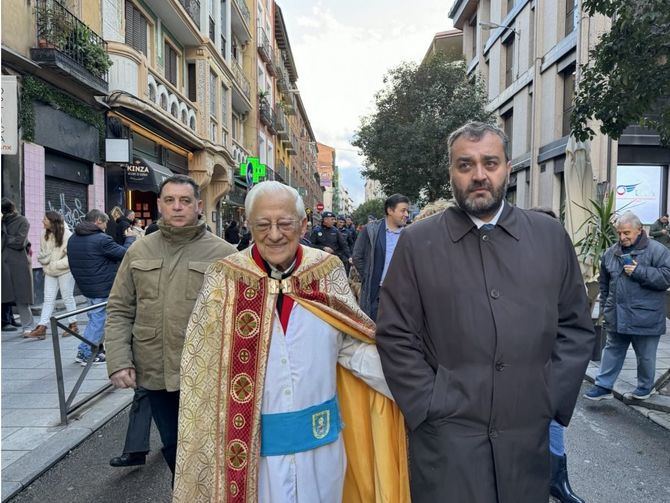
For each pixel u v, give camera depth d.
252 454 1.95
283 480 1.96
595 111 5.88
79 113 10.98
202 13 18.95
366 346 2.22
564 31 17.81
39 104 9.56
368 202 76.00
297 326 2.05
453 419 1.87
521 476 1.85
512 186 23.12
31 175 9.26
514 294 1.88
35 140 9.42
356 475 2.29
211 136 20.11
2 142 4.25
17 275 7.52
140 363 2.80
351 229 19.48
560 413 1.98
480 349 1.86
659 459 3.84
